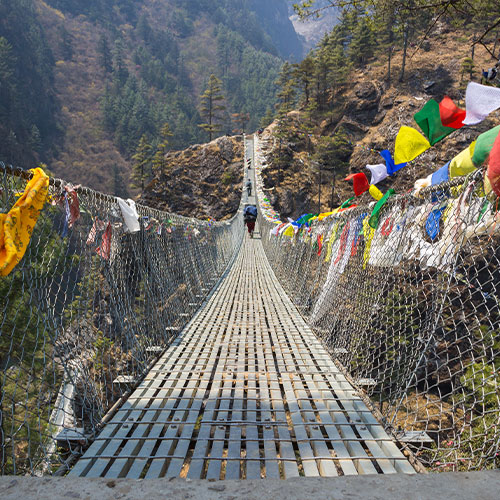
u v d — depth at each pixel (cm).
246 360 372
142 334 353
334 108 5297
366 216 318
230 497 92
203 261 847
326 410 254
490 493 90
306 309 604
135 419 241
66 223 212
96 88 13738
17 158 8356
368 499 89
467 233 172
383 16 487
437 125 174
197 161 4894
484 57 4522
